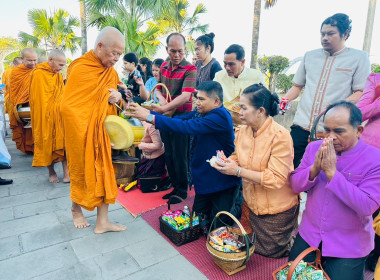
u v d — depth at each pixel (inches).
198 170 97.8
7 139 247.8
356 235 62.9
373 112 87.8
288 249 91.0
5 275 79.2
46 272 81.0
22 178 157.0
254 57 418.9
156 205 125.6
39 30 759.7
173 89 127.3
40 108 138.6
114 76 95.7
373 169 58.3
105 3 452.1
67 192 138.4
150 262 86.5
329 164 57.5
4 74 236.2
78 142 87.7
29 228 104.3
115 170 98.9
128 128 89.6
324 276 62.4
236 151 88.7
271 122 81.0
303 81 122.8
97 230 101.6
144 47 486.3
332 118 56.8
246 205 96.4
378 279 61.7
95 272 81.4
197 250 93.2
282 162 76.6
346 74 106.8
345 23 101.0
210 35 151.9
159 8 483.2
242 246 82.0
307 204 70.4
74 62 88.0
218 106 92.5
